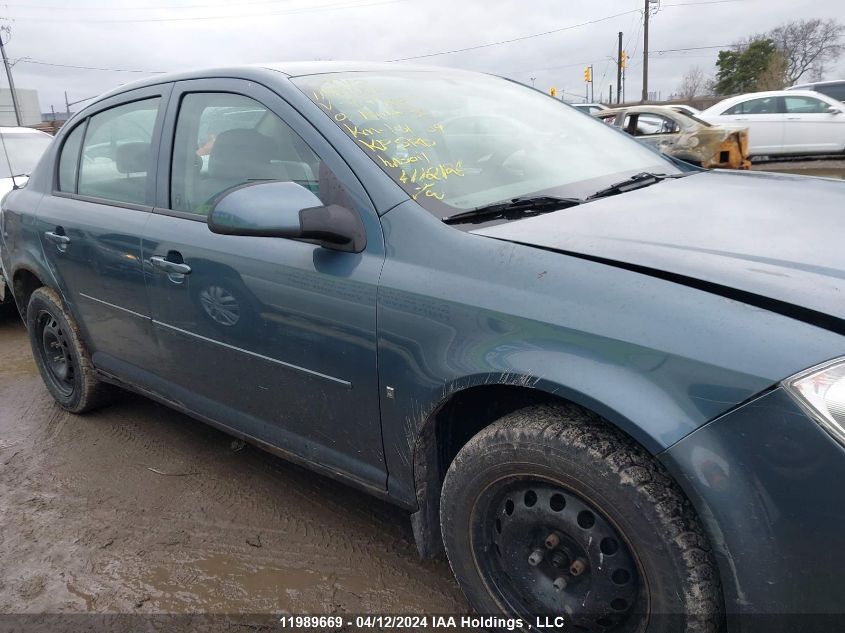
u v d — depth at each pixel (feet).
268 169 7.70
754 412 4.51
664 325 4.91
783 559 4.51
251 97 8.00
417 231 6.31
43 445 11.34
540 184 7.46
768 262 5.29
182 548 8.38
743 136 37.52
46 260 11.05
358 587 7.57
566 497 5.50
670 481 4.94
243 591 7.58
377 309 6.32
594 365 5.06
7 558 8.35
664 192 7.52
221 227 6.46
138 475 10.20
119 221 9.40
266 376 7.68
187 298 8.30
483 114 8.50
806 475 4.38
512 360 5.41
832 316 4.56
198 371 8.75
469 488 5.97
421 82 8.83
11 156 24.07
